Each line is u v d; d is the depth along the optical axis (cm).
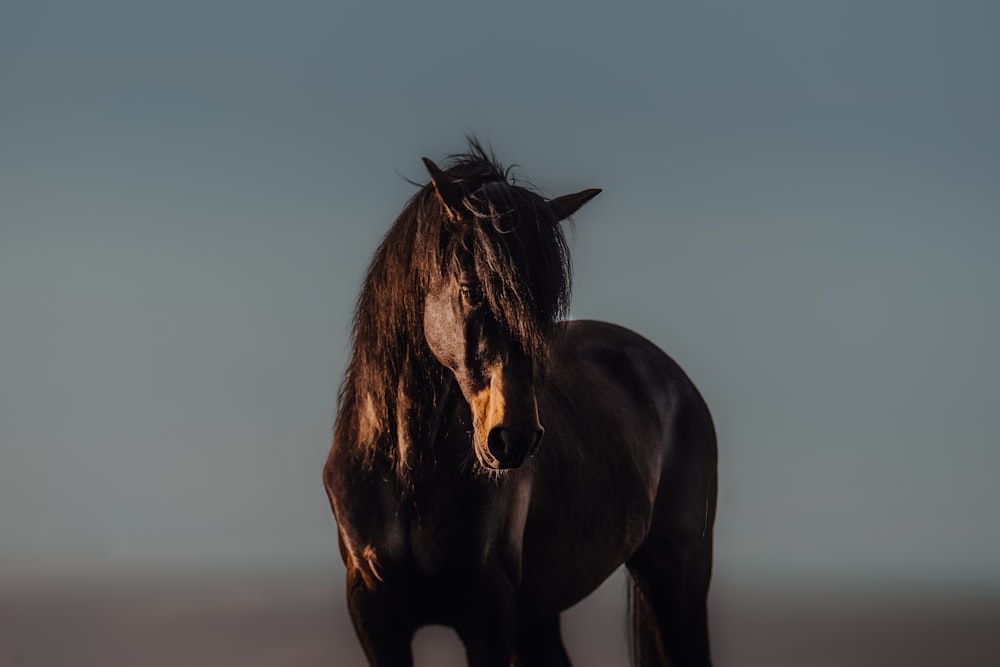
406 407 893
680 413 1175
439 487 900
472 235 845
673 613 1154
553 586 1008
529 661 1140
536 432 831
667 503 1154
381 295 898
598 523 1030
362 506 913
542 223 857
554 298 846
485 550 907
